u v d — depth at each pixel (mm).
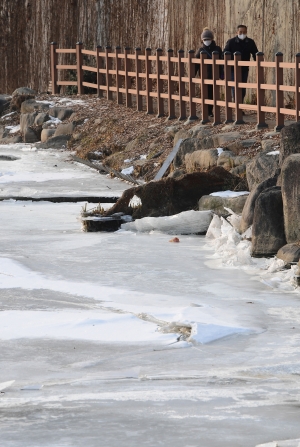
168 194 34656
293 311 20969
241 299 22297
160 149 49344
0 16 82625
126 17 78625
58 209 38312
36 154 58156
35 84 83000
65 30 81750
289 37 55219
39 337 18500
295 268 24562
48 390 14156
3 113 72000
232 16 62906
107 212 34312
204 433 11188
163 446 10625
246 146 41469
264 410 12391
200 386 14266
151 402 12898
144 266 26656
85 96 70562
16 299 22234
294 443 10656
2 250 29188
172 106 55875
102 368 16109
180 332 18797
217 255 28234
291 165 26797
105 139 56344
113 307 21250
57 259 27703
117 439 10938
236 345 17797
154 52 76250
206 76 51562
